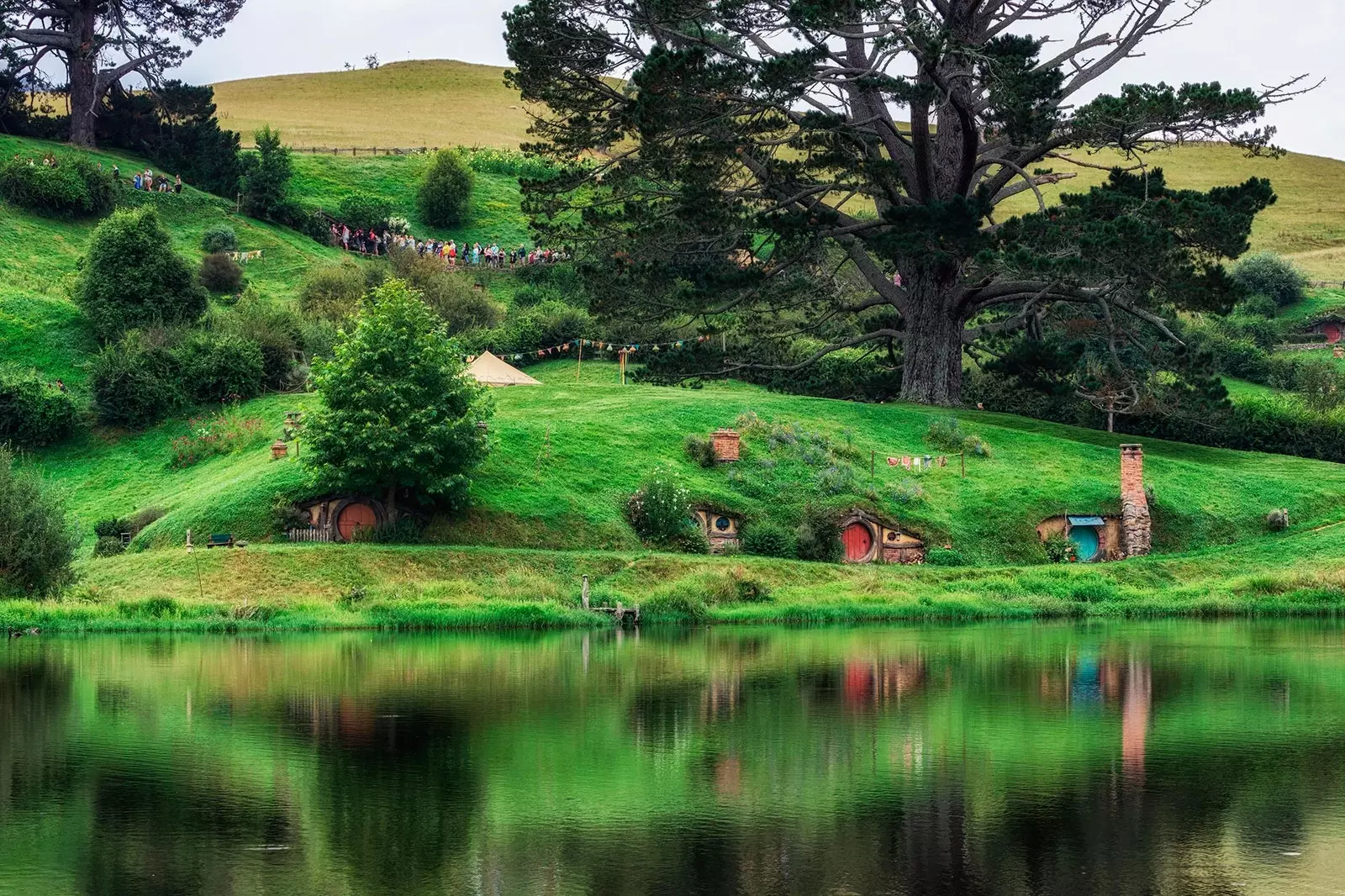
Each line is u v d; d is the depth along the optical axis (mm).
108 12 169000
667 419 92500
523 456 84500
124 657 48625
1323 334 158875
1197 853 25406
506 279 160375
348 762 31875
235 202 168000
